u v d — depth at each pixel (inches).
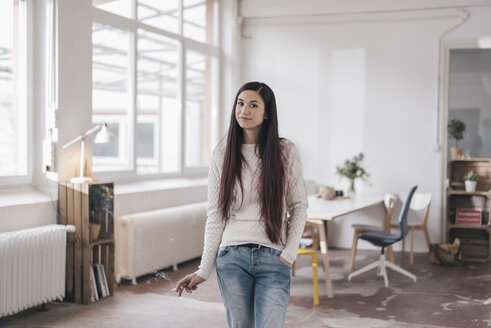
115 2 193.3
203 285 181.6
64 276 150.5
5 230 142.1
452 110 250.8
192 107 249.8
